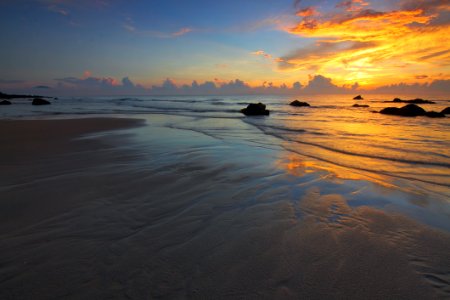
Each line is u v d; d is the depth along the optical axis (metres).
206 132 12.16
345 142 9.54
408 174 5.64
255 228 3.12
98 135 10.95
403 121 18.08
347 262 2.46
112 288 2.11
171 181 4.93
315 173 5.54
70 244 2.77
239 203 3.90
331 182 4.96
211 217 3.42
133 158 6.79
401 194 4.41
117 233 3.01
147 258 2.51
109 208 3.71
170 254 2.58
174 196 4.18
